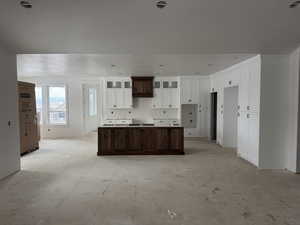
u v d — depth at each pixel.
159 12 3.01
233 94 6.70
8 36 3.54
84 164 4.97
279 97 4.49
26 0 2.71
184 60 5.20
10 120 4.21
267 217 2.70
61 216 2.72
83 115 8.95
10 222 2.59
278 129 4.53
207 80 8.15
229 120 6.75
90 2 2.79
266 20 3.19
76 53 4.36
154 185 3.72
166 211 2.85
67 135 8.84
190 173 4.32
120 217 2.70
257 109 4.60
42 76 8.45
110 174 4.28
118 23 3.26
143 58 4.95
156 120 8.25
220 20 3.20
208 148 6.61
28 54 4.45
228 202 3.09
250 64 4.92
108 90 8.23
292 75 4.37
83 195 3.32
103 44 3.90
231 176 4.15
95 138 8.41
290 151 4.45
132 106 8.35
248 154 5.11
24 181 3.89
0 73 3.91
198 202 3.10
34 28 3.32
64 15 3.04
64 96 8.80
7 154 4.14
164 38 3.70
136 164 4.96
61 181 3.90
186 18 3.15
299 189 3.54
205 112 8.23
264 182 3.84
